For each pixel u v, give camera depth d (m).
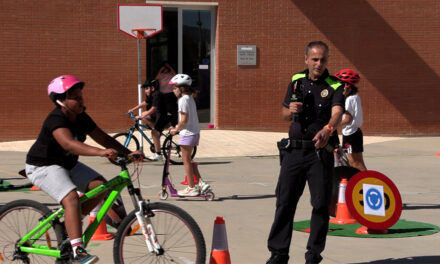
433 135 20.14
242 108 19.14
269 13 19.09
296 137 5.45
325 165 5.38
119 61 18.28
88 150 4.95
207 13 19.14
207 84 19.28
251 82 19.14
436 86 20.08
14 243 5.35
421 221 7.96
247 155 15.30
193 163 9.48
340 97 5.39
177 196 9.50
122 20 16.12
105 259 6.08
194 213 8.47
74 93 5.06
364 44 19.61
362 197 6.79
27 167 5.13
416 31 19.83
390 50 19.75
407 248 6.52
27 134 17.78
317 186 5.36
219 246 5.31
